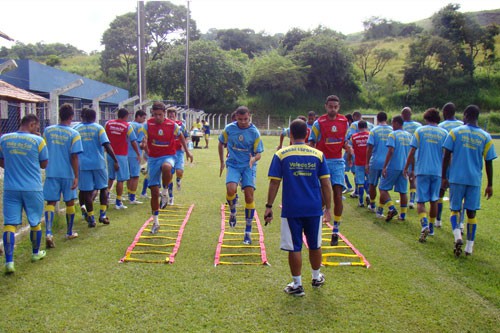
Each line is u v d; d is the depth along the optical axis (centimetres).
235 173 605
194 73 4819
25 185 501
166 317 383
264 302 416
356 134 899
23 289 439
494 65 6319
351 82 6047
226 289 445
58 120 786
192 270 497
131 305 405
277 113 5616
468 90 5856
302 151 432
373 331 366
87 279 467
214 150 2272
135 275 479
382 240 640
